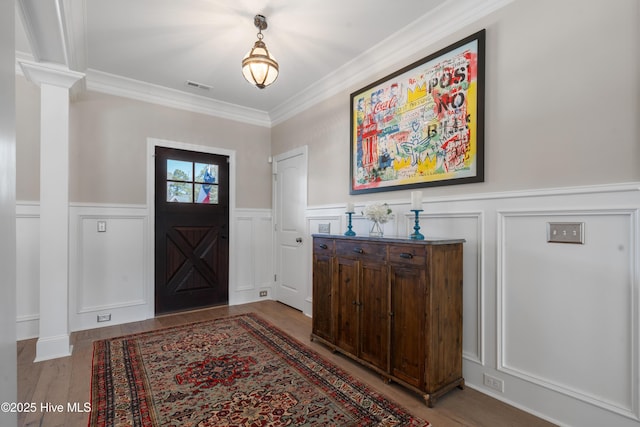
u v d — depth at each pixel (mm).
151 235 3527
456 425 1682
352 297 2396
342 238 2506
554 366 1729
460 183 2156
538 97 1801
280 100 3916
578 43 1656
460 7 2139
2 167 642
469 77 2109
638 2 1480
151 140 3549
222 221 4055
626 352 1497
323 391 1990
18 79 2807
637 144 1479
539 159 1794
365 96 2906
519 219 1881
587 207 1612
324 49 2754
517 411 1818
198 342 2758
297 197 3910
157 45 2682
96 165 3229
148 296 3486
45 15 1907
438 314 1906
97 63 2998
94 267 3189
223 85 3475
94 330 3072
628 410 1482
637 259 1465
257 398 1902
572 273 1671
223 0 2133
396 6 2195
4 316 662
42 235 2449
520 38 1876
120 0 2119
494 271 1979
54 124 2488
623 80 1521
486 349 2012
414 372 1932
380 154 2756
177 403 1843
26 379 2117
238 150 4191
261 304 4109
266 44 2676
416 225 2123
